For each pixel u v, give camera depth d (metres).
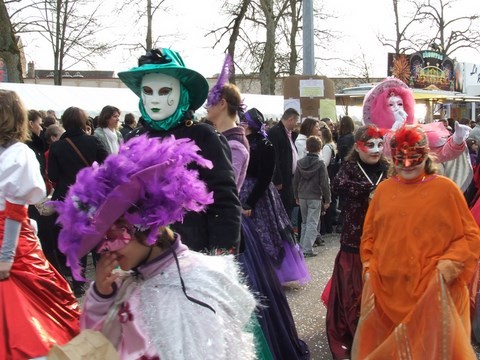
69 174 5.51
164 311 1.94
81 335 1.88
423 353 3.28
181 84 2.98
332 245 8.52
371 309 3.61
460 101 22.41
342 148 9.02
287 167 7.30
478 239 3.38
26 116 3.37
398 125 4.68
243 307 2.11
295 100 10.45
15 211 3.18
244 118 4.79
